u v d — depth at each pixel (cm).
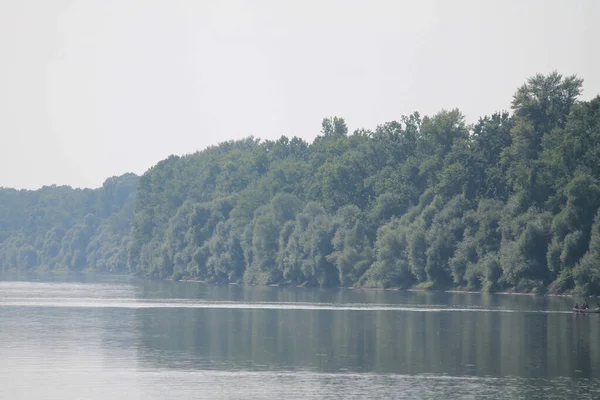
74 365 11575
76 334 15038
